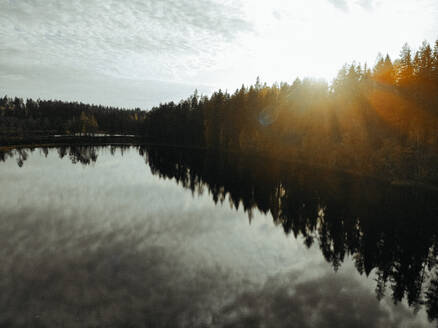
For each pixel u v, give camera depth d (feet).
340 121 182.29
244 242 50.21
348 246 50.14
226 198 87.25
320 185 110.73
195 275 36.24
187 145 354.33
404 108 144.87
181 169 153.48
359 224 63.41
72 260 39.50
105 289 31.89
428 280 37.47
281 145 216.54
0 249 43.19
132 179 116.47
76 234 50.80
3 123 415.85
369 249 48.91
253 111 256.52
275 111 235.40
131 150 278.05
